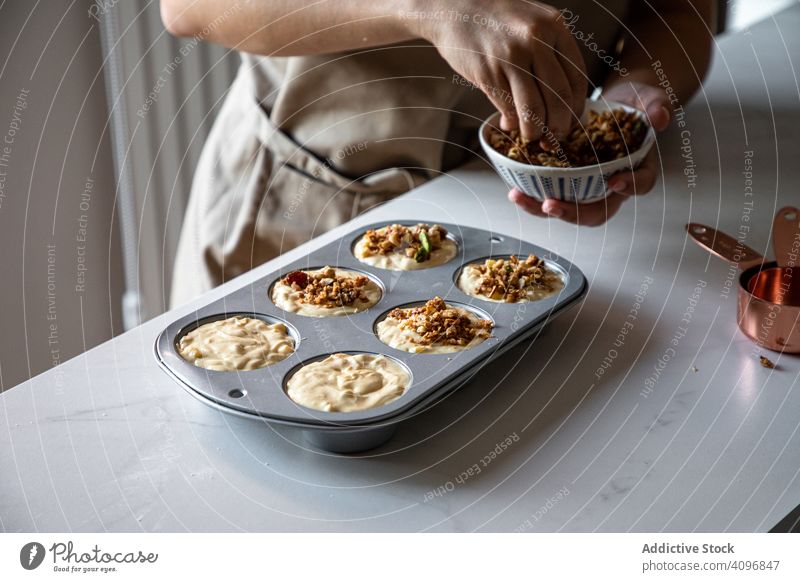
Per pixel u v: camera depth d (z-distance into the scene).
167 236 2.37
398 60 1.53
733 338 1.12
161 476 0.86
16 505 0.82
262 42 1.43
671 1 1.77
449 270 1.19
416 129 1.56
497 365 1.06
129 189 2.23
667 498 0.85
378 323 1.06
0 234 1.99
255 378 0.92
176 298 1.84
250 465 0.88
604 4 1.69
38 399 0.97
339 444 0.89
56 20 1.95
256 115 1.62
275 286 1.13
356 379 0.93
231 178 1.67
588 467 0.89
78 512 0.81
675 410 0.98
